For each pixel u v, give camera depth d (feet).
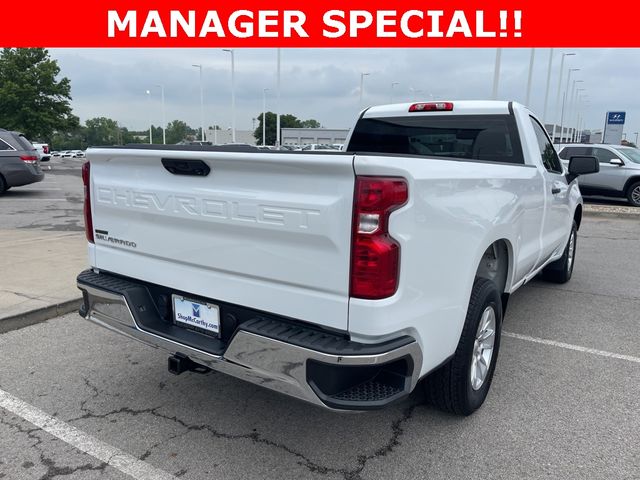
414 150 16.62
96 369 13.12
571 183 19.51
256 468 9.27
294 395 7.97
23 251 24.54
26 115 158.40
